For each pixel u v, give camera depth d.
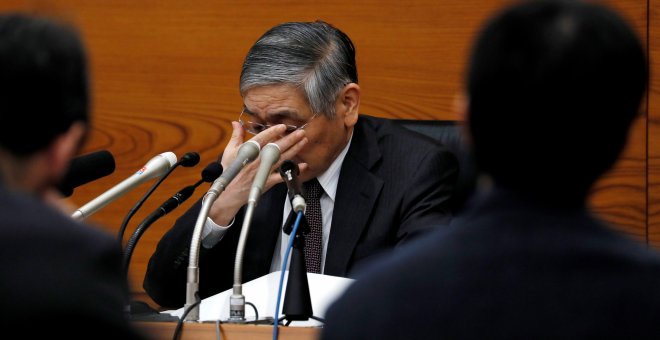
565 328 2.79
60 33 3.27
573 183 3.00
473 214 3.05
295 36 8.09
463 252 2.93
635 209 11.06
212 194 6.36
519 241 2.91
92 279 2.99
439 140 8.97
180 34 11.87
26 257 2.92
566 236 2.91
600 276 2.83
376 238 8.13
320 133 8.14
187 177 11.67
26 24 3.24
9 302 2.86
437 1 11.38
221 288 8.47
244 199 7.99
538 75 2.93
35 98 3.18
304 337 5.64
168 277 8.23
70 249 2.99
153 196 11.67
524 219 2.95
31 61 3.17
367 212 8.23
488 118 3.02
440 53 11.37
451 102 11.33
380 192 8.30
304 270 6.10
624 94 2.96
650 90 11.04
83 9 11.98
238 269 6.15
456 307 2.86
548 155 2.97
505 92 2.97
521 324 2.81
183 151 11.80
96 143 11.91
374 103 11.45
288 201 8.45
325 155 8.24
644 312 2.78
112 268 3.10
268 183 8.01
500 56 2.98
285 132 8.09
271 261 8.44
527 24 2.98
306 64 8.02
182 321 5.89
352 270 8.08
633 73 2.97
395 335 2.88
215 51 11.80
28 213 3.04
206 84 11.80
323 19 11.56
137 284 11.12
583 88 2.92
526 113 2.96
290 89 8.01
